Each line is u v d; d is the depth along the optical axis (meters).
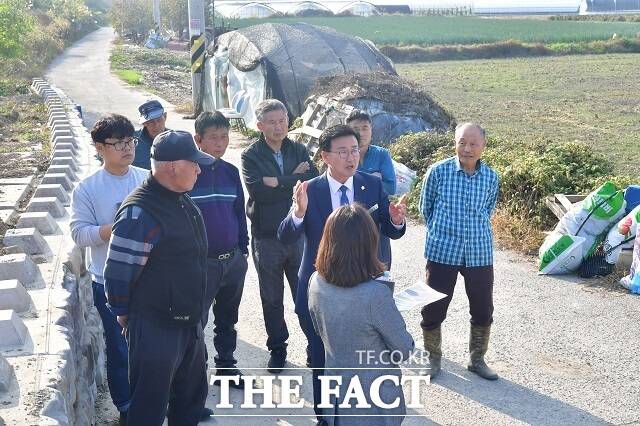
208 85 23.22
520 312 7.42
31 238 5.84
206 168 5.46
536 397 5.75
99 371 5.93
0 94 26.16
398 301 4.30
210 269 5.44
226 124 5.49
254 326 7.25
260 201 5.85
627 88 32.81
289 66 19.45
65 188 8.45
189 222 4.07
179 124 22.45
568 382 5.98
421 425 5.32
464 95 30.86
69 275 5.46
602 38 60.06
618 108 26.62
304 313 5.09
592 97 29.88
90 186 4.94
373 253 3.75
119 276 3.94
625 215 8.42
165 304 4.02
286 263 6.07
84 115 24.88
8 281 4.80
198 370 4.38
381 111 14.77
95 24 98.44
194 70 23.66
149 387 4.07
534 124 22.94
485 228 5.87
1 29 36.81
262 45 20.05
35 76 39.19
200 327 4.32
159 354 4.03
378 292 3.71
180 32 72.94
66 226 6.79
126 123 4.94
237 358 6.49
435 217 5.91
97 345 6.00
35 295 4.95
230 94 21.20
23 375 3.90
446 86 34.34
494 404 5.64
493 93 31.61
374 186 5.19
